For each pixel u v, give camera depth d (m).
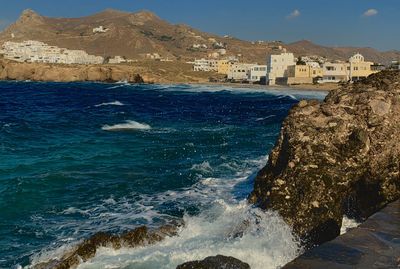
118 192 18.61
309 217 12.80
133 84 160.38
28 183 19.64
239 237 12.23
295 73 131.00
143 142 31.45
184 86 144.00
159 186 19.42
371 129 14.18
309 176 13.41
